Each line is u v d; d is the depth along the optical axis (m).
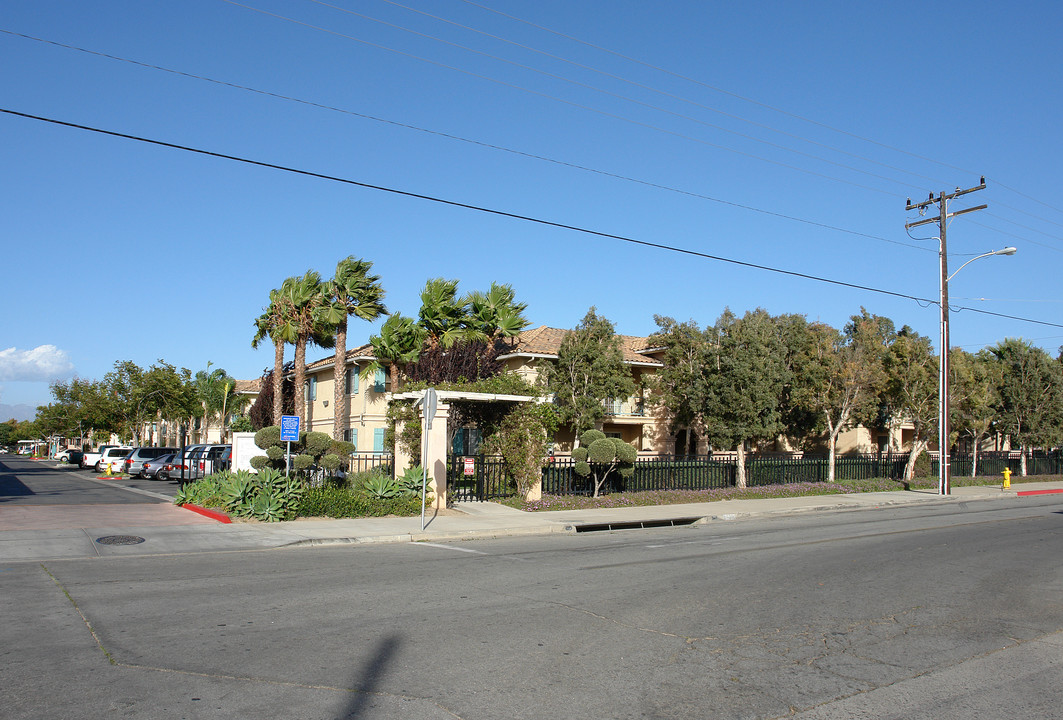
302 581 9.53
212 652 6.28
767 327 27.58
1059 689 5.91
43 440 102.31
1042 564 11.99
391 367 31.97
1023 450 38.88
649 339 34.16
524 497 20.11
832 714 5.29
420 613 7.86
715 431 25.41
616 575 10.47
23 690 5.29
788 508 21.64
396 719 4.93
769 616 8.13
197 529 14.15
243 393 51.62
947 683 6.02
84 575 9.69
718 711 5.27
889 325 32.94
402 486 17.86
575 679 5.86
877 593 9.49
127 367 52.94
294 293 31.98
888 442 45.38
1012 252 25.67
